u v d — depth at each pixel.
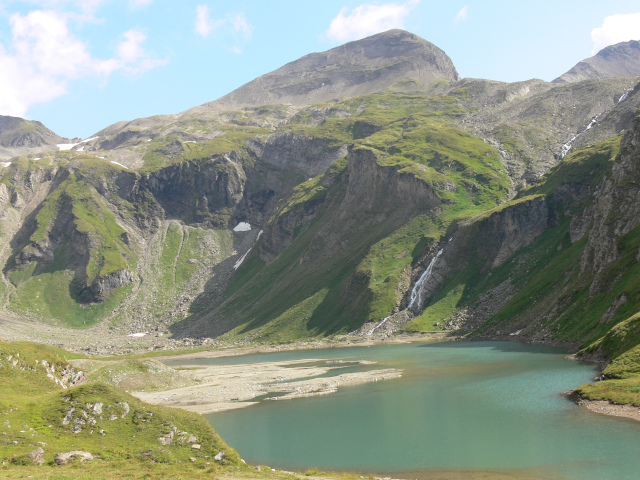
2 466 43.81
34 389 66.94
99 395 59.91
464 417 74.12
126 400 60.62
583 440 57.66
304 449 64.94
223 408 95.50
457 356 140.50
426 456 58.22
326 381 117.31
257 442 69.94
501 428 66.38
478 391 90.50
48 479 37.84
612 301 118.50
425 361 137.38
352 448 63.84
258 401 100.62
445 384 100.94
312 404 93.62
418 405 84.81
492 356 132.38
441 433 66.94
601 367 93.81
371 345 199.00
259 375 139.12
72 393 59.47
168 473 45.72
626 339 90.00
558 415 68.94
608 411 66.75
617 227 139.25
